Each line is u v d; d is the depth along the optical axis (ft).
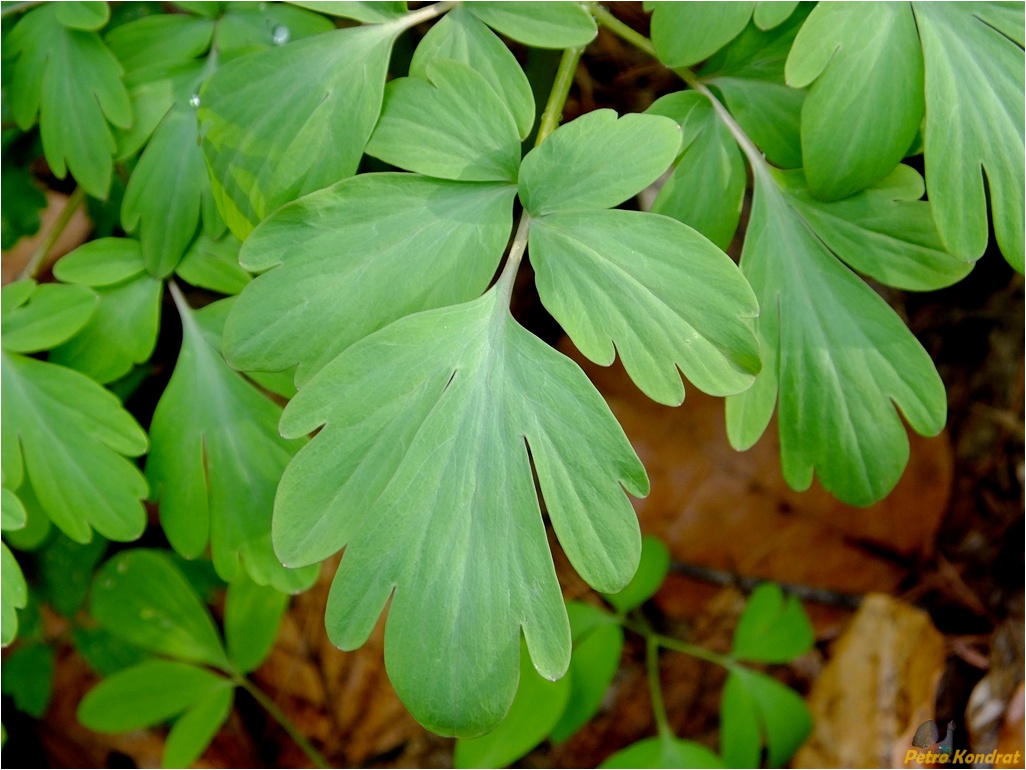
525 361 0.42
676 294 0.41
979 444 0.70
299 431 0.40
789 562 0.70
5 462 0.48
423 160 0.43
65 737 0.68
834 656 0.67
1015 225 0.44
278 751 0.72
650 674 0.63
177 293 0.49
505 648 0.40
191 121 0.49
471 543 0.40
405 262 0.42
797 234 0.47
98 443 0.48
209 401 0.49
